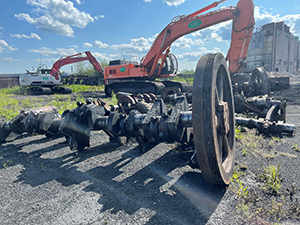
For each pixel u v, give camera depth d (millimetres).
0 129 5512
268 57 51250
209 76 2609
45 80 23469
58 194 3133
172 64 16562
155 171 3809
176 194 3061
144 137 4469
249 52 54625
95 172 3834
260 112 7371
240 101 7672
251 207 2727
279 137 5371
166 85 16547
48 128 4758
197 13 13812
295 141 5062
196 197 2973
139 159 4363
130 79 17125
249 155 4340
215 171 2742
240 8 12789
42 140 5910
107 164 4172
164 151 4762
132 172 3793
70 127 4328
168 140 3494
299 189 3061
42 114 4668
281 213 2580
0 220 2596
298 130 5961
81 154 4754
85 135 4531
